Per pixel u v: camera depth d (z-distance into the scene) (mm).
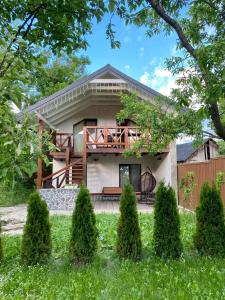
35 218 5148
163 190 5562
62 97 14242
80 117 16406
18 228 8961
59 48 4078
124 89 14352
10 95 2193
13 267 4855
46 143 2562
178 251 5305
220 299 3451
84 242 5164
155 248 5367
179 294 3578
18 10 3586
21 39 2512
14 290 3896
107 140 14656
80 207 5293
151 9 4941
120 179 16469
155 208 5527
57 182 14586
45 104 13875
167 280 4094
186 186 11438
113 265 4941
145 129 6609
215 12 4020
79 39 4133
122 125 16484
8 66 2268
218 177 8820
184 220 8695
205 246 5355
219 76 3373
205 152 26406
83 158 14375
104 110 16422
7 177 2209
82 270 4695
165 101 6250
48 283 4059
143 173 16609
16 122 2277
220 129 4156
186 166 13141
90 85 14336
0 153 2193
